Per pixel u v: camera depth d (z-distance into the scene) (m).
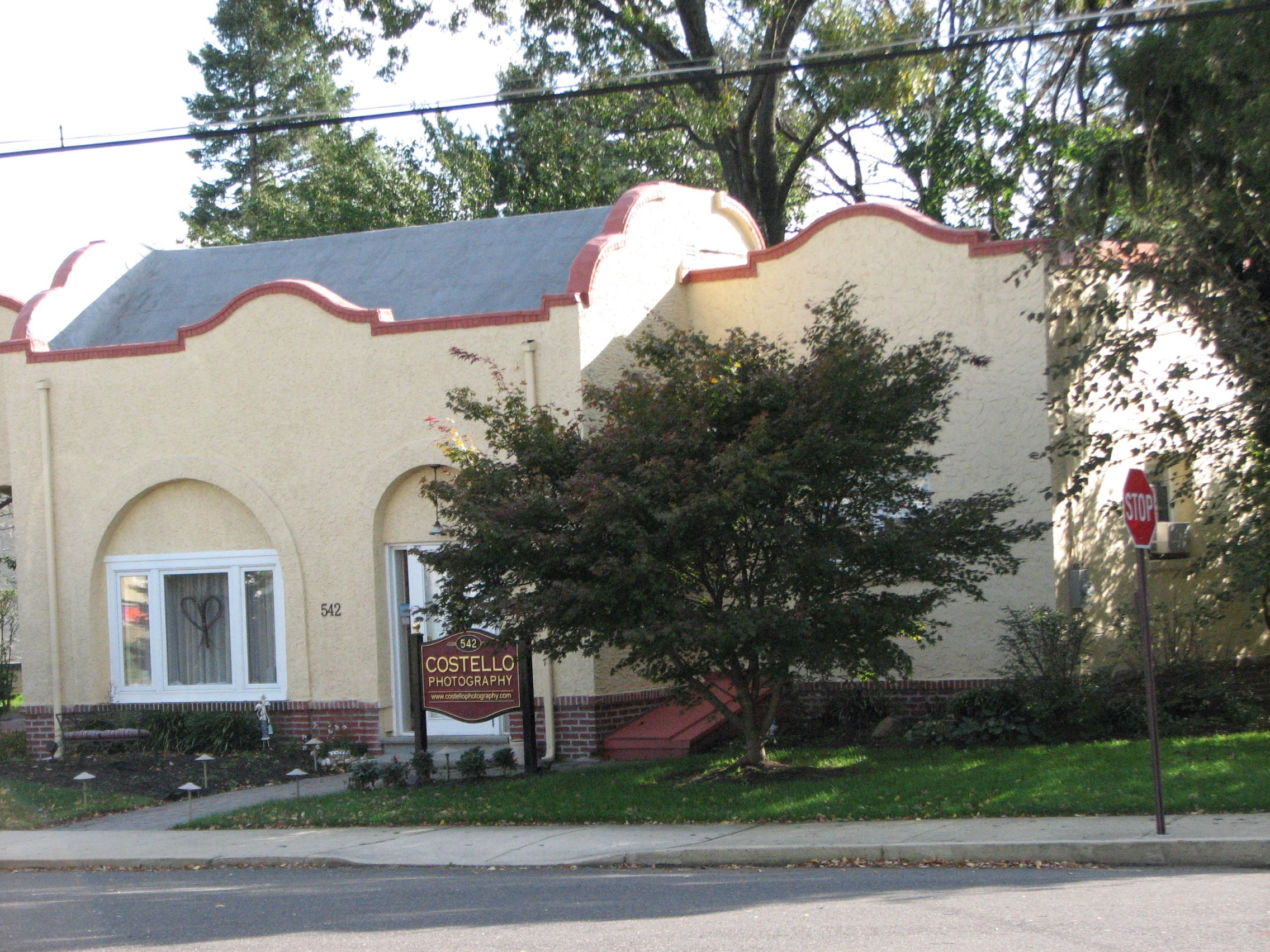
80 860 11.97
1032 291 16.47
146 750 17.61
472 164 35.56
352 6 26.62
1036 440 16.39
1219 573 19.02
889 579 13.45
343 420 17.34
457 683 15.21
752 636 12.35
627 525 12.13
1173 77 15.63
